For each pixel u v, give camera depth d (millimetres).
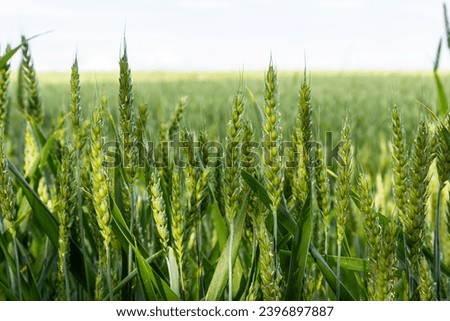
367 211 954
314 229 1076
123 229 1013
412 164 968
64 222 1027
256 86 8445
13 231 1033
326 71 18938
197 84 9680
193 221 1029
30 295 1076
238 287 1050
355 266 1052
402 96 7133
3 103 1145
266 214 996
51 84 10422
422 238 971
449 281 1029
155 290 1014
